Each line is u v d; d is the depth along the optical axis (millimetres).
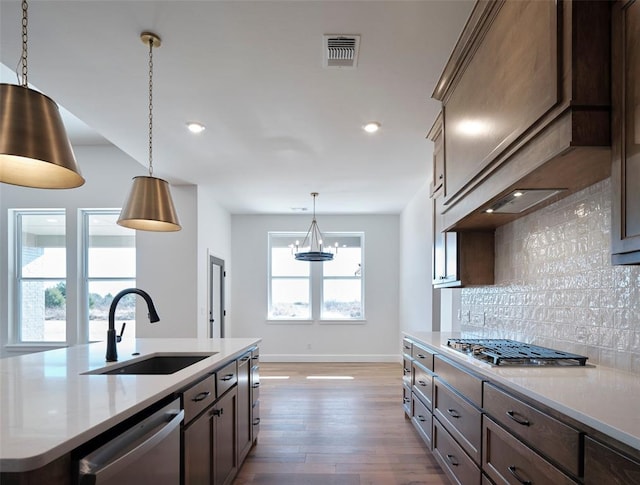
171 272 5082
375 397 4523
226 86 2500
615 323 1683
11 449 867
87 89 2533
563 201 2055
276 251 7180
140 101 2703
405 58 2189
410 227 5988
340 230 7082
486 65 1840
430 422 2723
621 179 1170
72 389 1406
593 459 1049
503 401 1579
